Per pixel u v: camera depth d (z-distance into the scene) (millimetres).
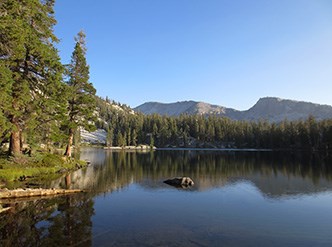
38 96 27594
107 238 12195
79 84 43688
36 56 26344
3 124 22625
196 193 24031
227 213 17391
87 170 39312
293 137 131125
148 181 30734
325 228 14469
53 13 31578
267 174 37938
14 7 22875
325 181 31672
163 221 15289
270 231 13891
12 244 11188
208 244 11828
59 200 19531
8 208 16688
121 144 157375
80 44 46938
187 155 86500
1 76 20891
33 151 33875
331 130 111625
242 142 164250
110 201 20062
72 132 43906
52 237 12094
